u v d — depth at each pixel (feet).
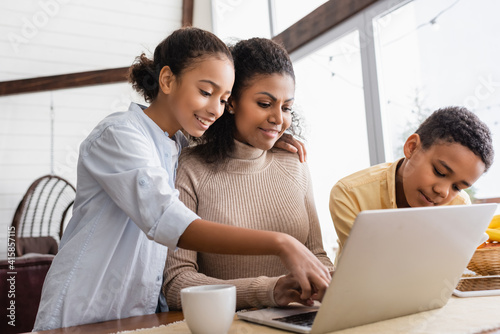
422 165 3.76
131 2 15.49
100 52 15.72
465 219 2.43
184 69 3.26
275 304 2.85
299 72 10.09
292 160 4.24
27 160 15.40
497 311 2.54
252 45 3.69
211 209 3.79
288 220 3.95
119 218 3.44
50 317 3.31
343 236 4.21
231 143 3.92
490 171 6.31
